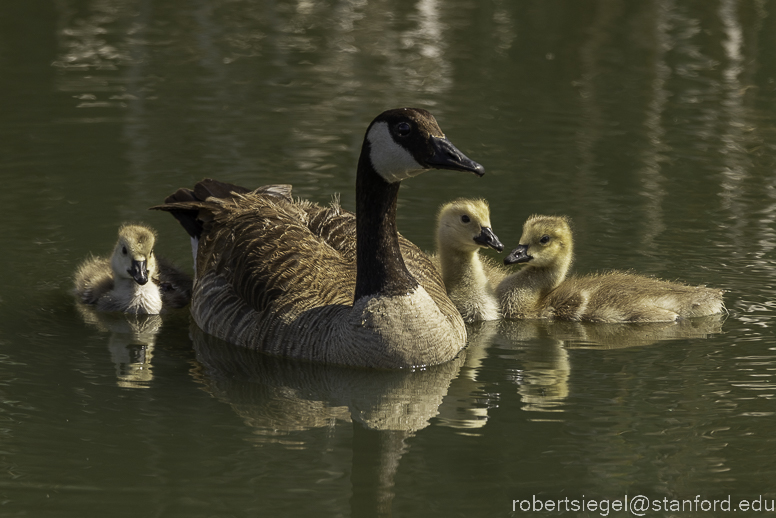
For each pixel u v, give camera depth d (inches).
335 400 466.9
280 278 519.5
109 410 446.3
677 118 905.5
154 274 599.5
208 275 557.9
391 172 479.2
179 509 360.8
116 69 1006.4
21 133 829.2
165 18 1215.6
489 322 586.9
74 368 494.9
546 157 813.2
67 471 388.2
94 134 835.4
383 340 489.7
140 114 884.6
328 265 530.6
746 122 895.1
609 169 790.5
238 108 909.8
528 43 1147.3
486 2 1341.0
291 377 490.0
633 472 392.5
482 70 1045.2
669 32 1187.9
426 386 482.6
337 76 1011.3
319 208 600.7
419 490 378.6
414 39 1158.3
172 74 1001.5
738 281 606.5
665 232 676.7
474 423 438.6
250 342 522.6
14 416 436.8
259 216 563.5
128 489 374.6
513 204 722.2
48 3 1251.2
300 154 804.0
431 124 473.1
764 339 535.8
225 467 394.0
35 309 571.8
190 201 609.9
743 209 714.8
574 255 642.2
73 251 643.5
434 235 677.9
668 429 428.8
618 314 575.5
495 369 504.4
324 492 375.2
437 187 763.4
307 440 422.3
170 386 475.8
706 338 542.9
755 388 470.6
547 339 551.5
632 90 987.3
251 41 1131.3
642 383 480.4
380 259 492.1
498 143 842.2
